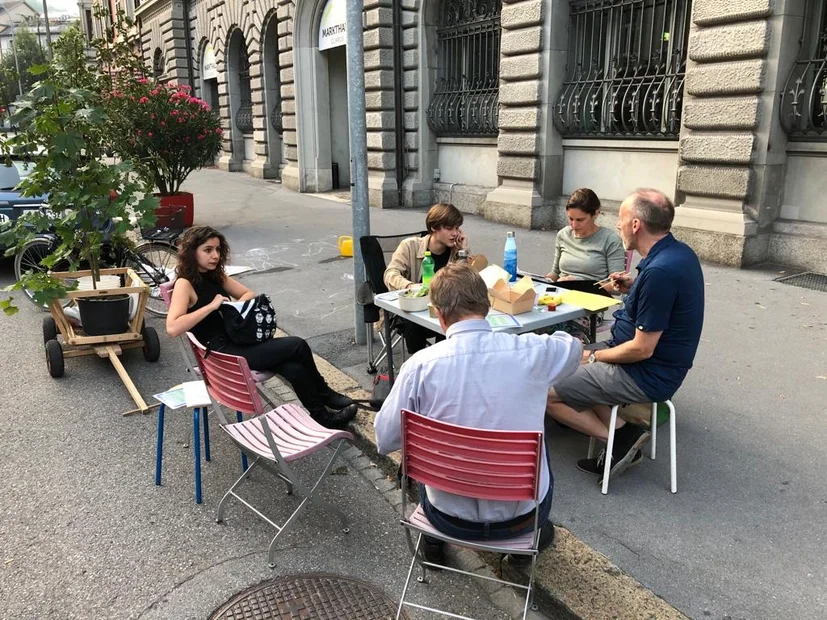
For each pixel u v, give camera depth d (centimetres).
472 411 243
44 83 500
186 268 437
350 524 344
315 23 1548
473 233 1016
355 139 527
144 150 1089
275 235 1071
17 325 681
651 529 312
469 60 1210
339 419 434
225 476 391
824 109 688
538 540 267
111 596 293
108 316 542
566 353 254
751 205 747
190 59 2497
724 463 365
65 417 470
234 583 300
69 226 527
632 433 349
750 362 494
